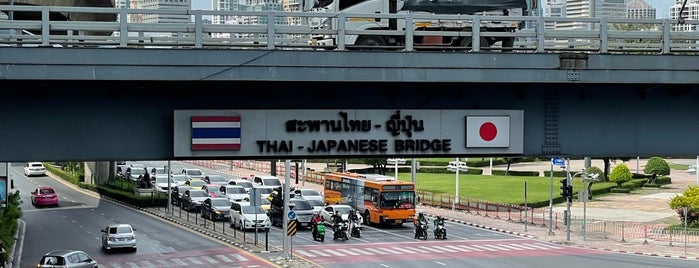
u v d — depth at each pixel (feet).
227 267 154.51
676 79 72.49
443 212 248.93
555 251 179.63
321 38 94.43
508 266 159.84
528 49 76.28
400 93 71.97
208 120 67.92
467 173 364.79
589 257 171.94
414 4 94.68
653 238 196.65
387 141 71.26
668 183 322.34
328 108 70.54
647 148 76.33
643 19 74.59
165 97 67.92
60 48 62.69
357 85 71.05
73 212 245.24
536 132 74.69
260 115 69.00
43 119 66.13
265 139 69.10
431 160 400.26
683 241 192.54
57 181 344.08
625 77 71.82
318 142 70.08
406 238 198.59
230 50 65.41
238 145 68.54
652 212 242.58
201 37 66.49
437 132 72.08
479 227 219.41
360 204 225.15
